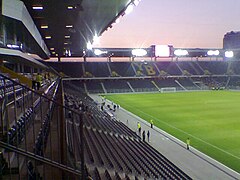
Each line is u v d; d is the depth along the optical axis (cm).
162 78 8425
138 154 1791
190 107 4444
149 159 1775
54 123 1056
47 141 870
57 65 8050
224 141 2467
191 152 2180
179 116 3678
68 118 1339
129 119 3547
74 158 684
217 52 9981
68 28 3069
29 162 695
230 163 1942
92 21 2969
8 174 621
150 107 4538
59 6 2055
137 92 7231
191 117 3584
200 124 3166
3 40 2008
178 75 8631
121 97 6106
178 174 1652
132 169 1403
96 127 2169
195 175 1725
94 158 1305
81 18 2686
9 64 2739
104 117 3056
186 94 6606
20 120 859
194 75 8712
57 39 3978
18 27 1953
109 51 8912
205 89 7906
